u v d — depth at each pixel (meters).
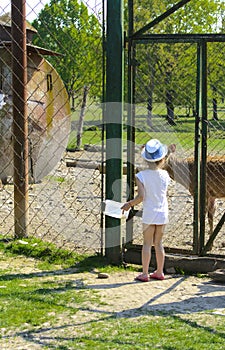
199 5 11.79
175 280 5.98
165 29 8.93
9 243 7.07
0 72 10.91
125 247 6.50
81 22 10.20
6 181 11.57
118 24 6.28
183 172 8.01
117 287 5.66
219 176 8.01
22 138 7.30
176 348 4.12
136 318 4.77
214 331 4.47
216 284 5.86
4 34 10.78
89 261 6.44
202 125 6.21
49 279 5.84
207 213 8.28
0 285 5.57
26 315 4.77
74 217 8.48
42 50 11.21
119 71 6.30
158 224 5.86
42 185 11.03
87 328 4.52
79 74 12.05
